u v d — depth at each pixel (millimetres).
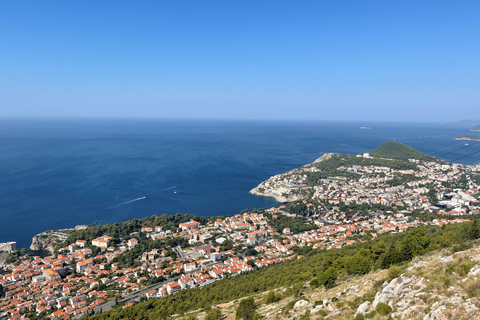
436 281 44875
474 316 35688
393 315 43438
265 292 98375
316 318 54281
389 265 73312
